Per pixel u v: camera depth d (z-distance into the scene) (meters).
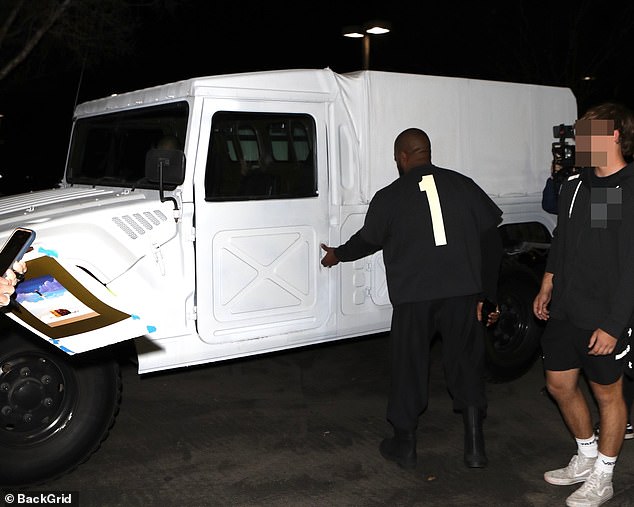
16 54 11.90
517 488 4.11
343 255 4.53
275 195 4.66
